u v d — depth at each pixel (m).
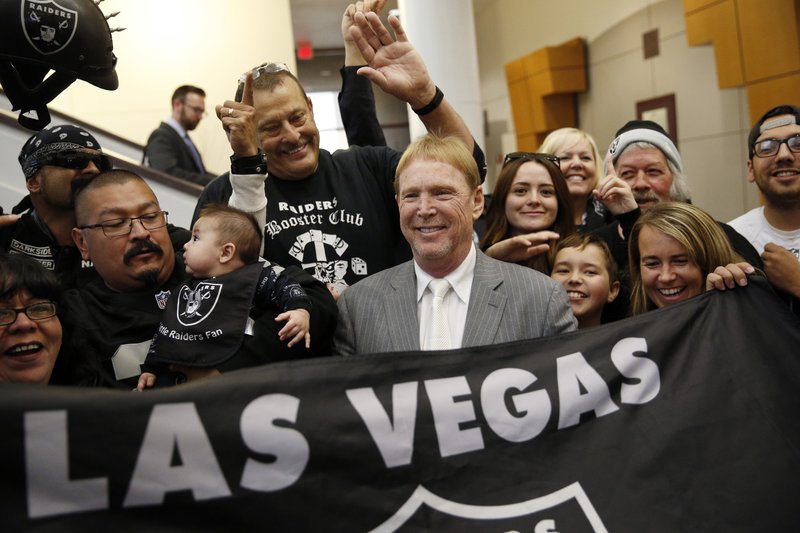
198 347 2.03
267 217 2.52
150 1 7.90
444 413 1.80
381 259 2.58
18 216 2.46
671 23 8.48
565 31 10.90
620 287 2.74
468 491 1.76
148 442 1.58
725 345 1.99
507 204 2.89
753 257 2.59
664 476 1.84
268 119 2.45
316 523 1.66
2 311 1.90
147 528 1.56
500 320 2.03
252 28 8.15
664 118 8.73
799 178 2.94
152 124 7.96
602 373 1.92
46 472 1.52
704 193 8.20
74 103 7.78
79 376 2.06
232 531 1.61
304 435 1.69
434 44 6.48
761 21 6.46
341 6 11.20
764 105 6.58
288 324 1.99
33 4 2.03
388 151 2.70
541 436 1.84
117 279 2.23
